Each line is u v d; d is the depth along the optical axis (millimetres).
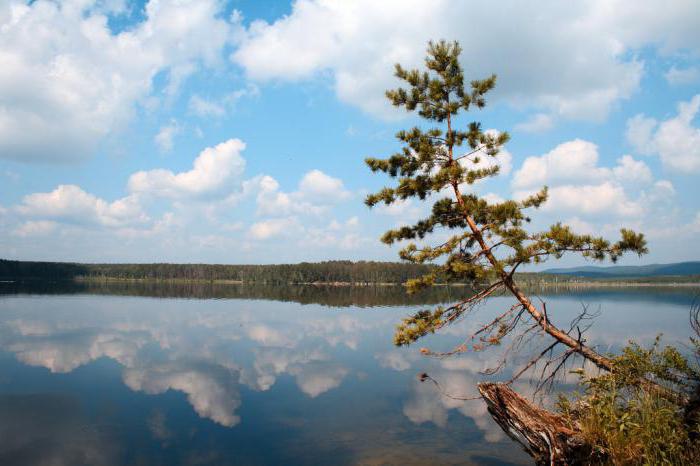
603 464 6918
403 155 10680
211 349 25266
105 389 16328
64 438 11492
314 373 19453
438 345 27234
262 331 33500
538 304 56812
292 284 177250
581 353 8914
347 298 78000
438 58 10766
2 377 17859
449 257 10062
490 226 9445
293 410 14016
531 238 8969
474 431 12008
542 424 7980
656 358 8117
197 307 54781
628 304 62781
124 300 64125
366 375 19125
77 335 29297
